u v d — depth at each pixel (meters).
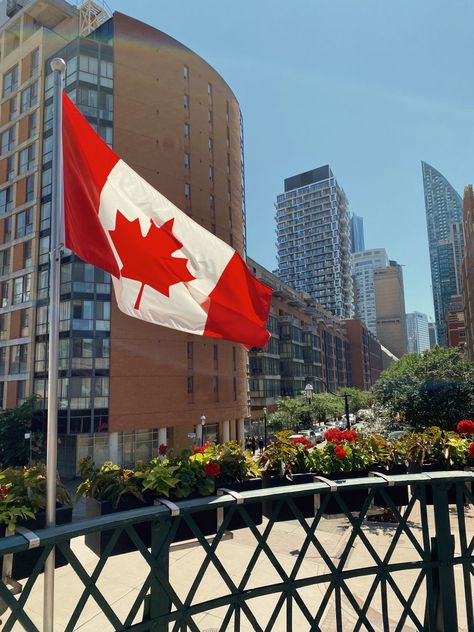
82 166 4.25
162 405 32.75
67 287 30.89
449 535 3.52
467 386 21.23
